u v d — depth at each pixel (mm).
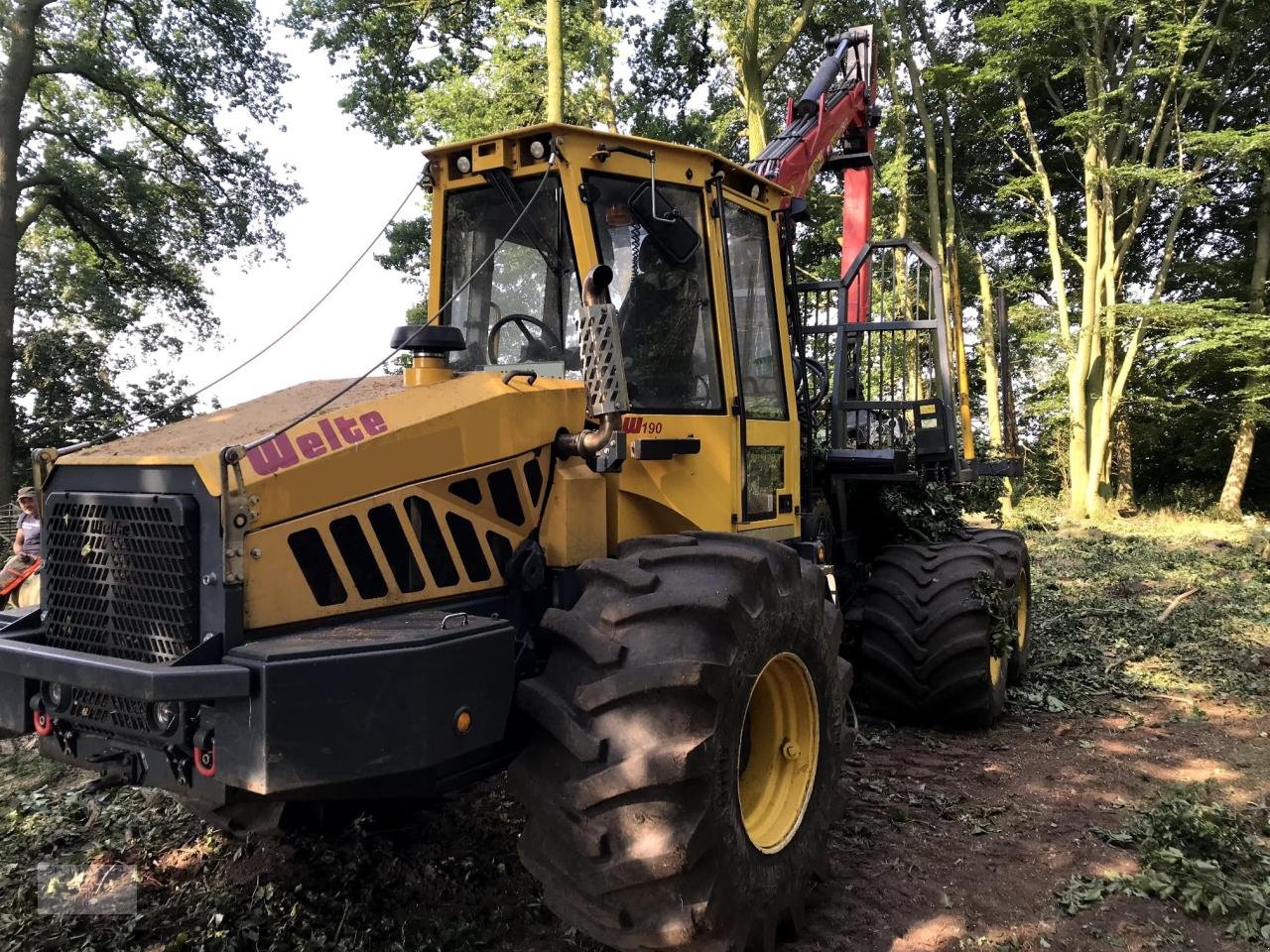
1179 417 22547
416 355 3422
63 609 3000
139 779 2746
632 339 3666
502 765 3121
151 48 20844
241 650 2490
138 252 21438
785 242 4762
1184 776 4969
